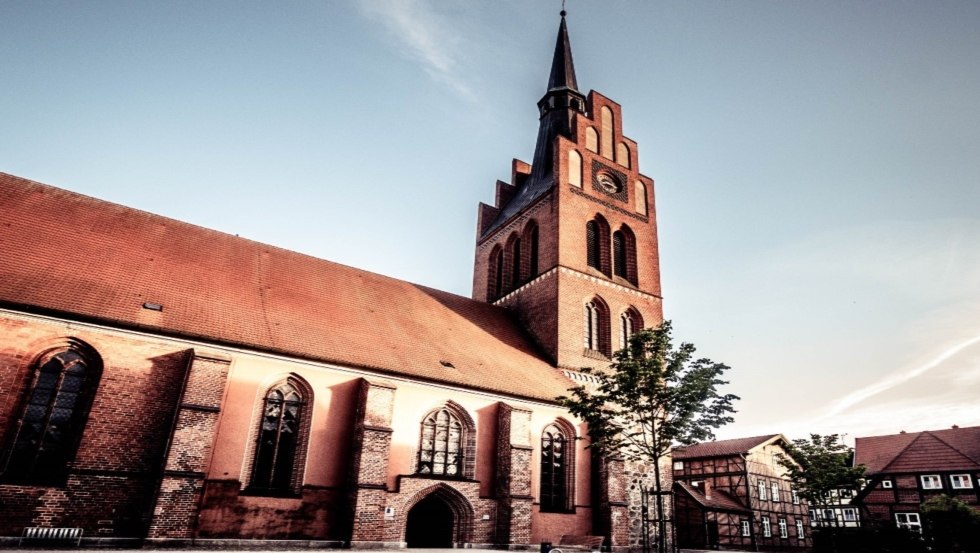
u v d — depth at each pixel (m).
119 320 18.92
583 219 37.38
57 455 17.50
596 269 37.59
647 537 28.36
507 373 28.88
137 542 17.64
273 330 22.70
